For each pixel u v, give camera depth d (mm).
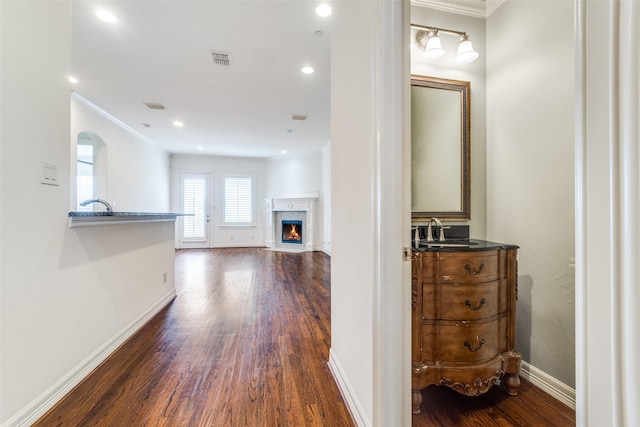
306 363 1857
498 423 1368
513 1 1744
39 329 1388
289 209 7516
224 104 4117
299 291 3551
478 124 1931
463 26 1896
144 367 1805
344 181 1557
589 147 392
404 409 1098
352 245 1416
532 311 1666
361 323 1282
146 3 2115
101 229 1904
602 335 377
